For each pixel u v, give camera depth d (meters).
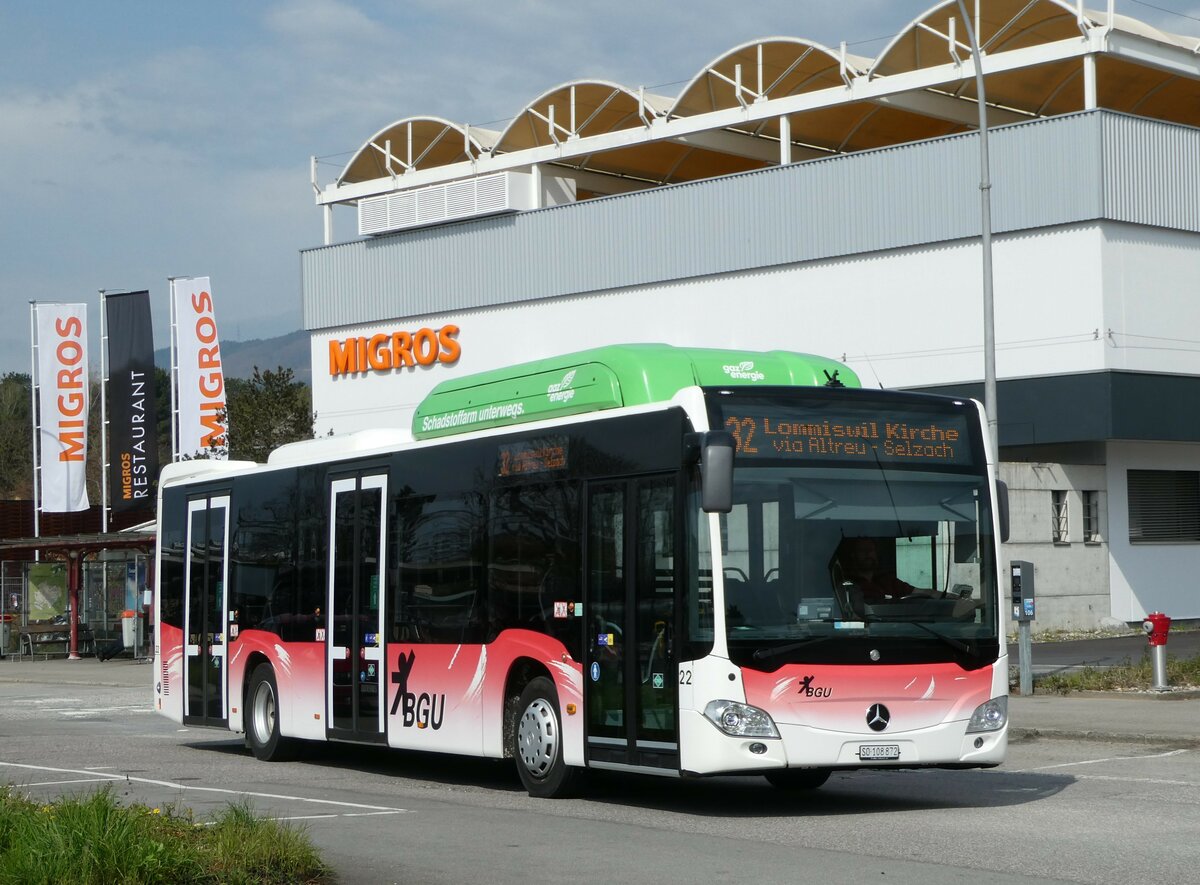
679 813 12.73
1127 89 43.09
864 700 12.20
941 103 44.53
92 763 17.84
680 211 46.31
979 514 12.91
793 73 45.78
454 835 11.26
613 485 13.19
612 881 9.28
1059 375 38.47
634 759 12.71
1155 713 20.33
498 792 14.59
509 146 53.00
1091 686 23.70
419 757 18.75
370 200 54.19
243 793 14.28
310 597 17.50
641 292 47.34
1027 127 39.25
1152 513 40.09
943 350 40.72
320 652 17.23
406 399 53.69
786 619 12.13
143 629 43.97
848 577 12.36
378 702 16.16
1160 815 12.18
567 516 13.69
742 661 12.00
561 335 49.44
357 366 54.88
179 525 20.67
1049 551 37.19
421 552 15.69
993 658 12.70
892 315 41.75
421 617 15.56
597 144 49.56
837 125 47.81
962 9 24.94
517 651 14.13
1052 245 38.94
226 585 19.36
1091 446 39.25
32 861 8.35
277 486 18.45
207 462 20.44
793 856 10.24
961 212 40.38
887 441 12.73
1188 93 43.56
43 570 48.19
